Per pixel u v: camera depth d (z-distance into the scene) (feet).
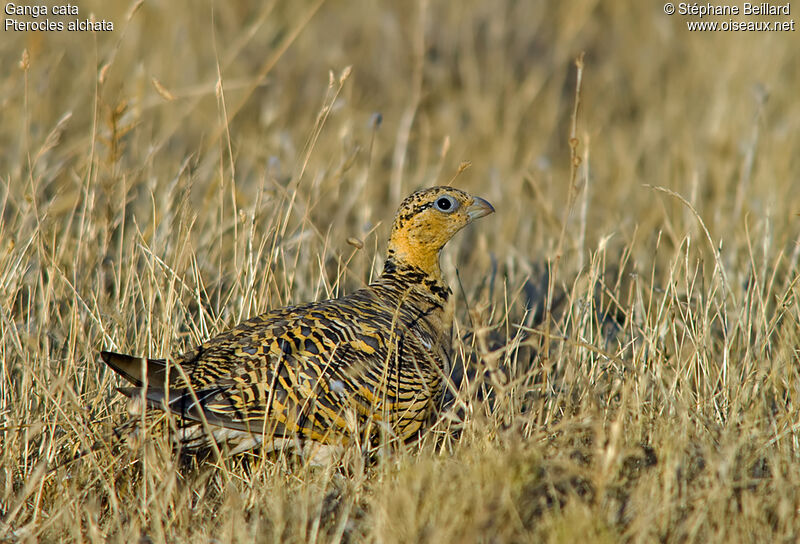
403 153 58.90
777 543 25.54
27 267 38.65
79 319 36.73
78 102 64.75
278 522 26.35
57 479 29.91
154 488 28.58
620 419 27.30
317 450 31.09
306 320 32.68
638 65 84.02
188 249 39.58
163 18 77.51
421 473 26.25
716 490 26.27
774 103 72.59
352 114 68.64
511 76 80.07
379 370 32.09
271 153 61.16
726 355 35.17
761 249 48.29
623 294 47.65
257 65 77.71
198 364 31.24
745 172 56.95
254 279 37.96
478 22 84.28
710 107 74.49
